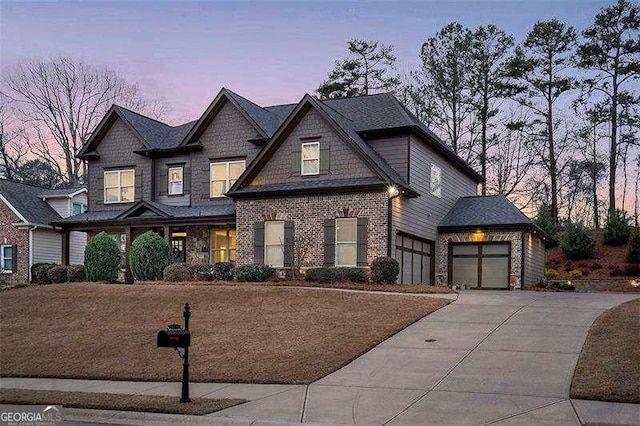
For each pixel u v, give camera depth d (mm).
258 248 25281
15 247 34781
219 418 8859
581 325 14594
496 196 30797
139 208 28781
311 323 15625
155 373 12406
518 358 11891
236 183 25984
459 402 9383
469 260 28391
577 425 8109
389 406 9328
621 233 37656
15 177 54281
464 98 47875
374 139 26328
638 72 44469
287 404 9664
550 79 46125
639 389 9469
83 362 13688
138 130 30953
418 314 16297
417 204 26328
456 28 47219
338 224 24109
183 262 29031
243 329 15492
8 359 14406
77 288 22453
